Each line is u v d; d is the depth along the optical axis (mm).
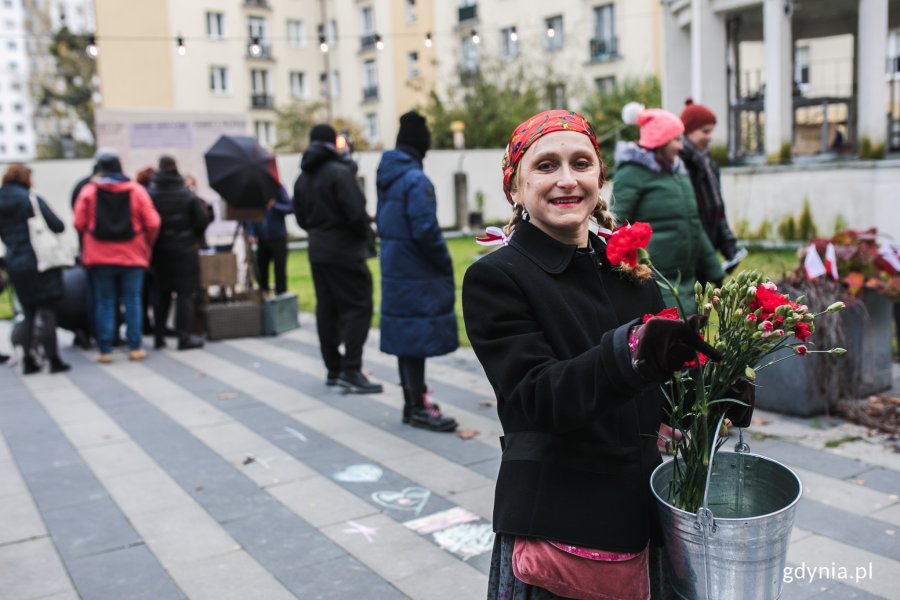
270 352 7383
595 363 1346
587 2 30125
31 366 6758
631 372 1293
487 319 1553
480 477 4023
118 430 5051
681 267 4156
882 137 11273
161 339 7766
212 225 16812
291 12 38844
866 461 3932
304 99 39500
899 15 13477
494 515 1626
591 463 1540
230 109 36812
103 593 2955
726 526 1402
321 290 5754
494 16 32531
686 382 1613
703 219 4773
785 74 11992
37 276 6594
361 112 38344
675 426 1579
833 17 13664
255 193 7703
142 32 34375
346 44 38344
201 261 8180
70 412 5516
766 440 4254
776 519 1404
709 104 12844
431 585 2945
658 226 4113
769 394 4711
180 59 35094
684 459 1572
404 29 35312
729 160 13336
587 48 30406
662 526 1519
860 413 4531
